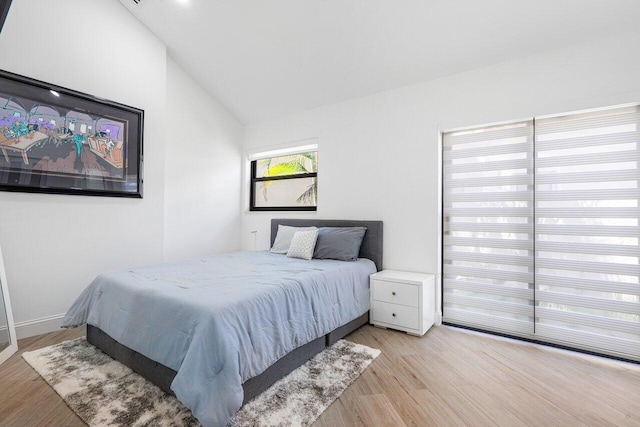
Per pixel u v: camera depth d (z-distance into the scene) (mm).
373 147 3324
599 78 2244
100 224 2910
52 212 2631
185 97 3795
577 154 2391
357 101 3451
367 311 2855
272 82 3615
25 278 2490
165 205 3588
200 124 3977
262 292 1804
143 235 3213
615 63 2191
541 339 2506
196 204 3934
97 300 2168
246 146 4531
